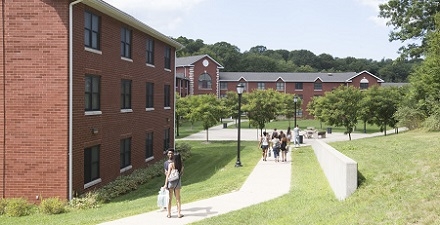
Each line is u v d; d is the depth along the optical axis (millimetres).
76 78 15422
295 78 86250
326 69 158875
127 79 21000
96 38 17500
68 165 14938
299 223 9406
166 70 28047
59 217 12859
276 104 43094
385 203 9305
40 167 14938
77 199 14750
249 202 12484
